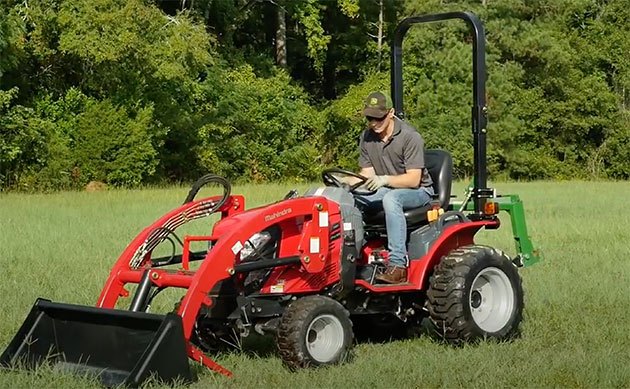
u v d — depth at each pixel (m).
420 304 8.98
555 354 8.18
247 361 8.00
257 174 44.53
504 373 7.55
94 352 7.38
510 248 15.97
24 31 35.28
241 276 8.02
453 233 8.79
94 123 37.12
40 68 38.81
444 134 45.03
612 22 53.44
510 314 8.91
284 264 7.86
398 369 7.68
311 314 7.68
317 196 8.37
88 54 35.31
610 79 53.50
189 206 8.26
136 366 6.93
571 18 52.69
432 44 46.50
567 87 50.38
